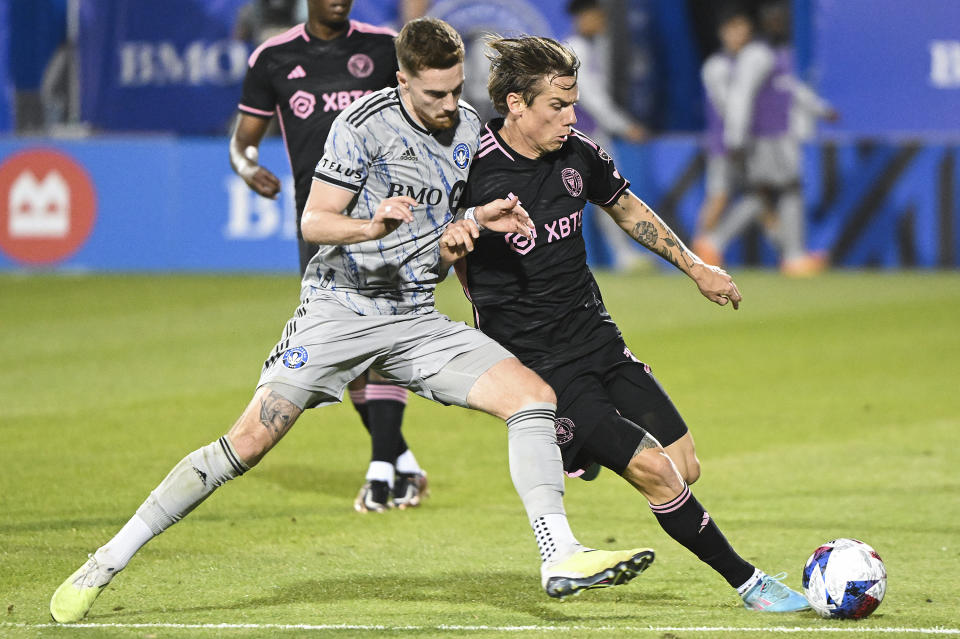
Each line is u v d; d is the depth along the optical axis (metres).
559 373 14.71
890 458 23.23
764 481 21.55
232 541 17.67
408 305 14.21
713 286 15.49
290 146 19.56
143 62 56.78
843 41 54.94
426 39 13.16
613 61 55.19
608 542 17.73
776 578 14.58
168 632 13.22
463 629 13.34
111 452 23.36
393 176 13.82
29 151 51.38
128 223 51.31
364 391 20.38
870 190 51.66
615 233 53.22
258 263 51.12
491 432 26.22
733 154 52.38
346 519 19.12
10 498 19.95
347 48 19.45
